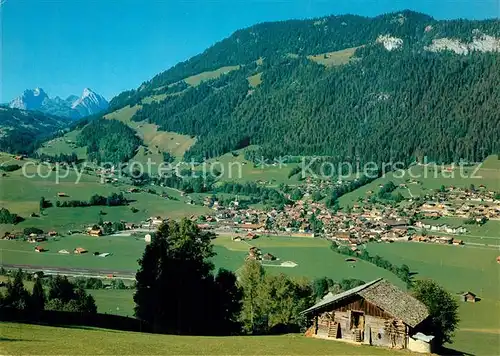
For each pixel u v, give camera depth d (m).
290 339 53.22
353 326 54.53
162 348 41.09
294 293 76.12
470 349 81.88
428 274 164.00
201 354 39.47
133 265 180.88
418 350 50.66
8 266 174.38
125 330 60.56
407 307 55.53
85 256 193.50
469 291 141.38
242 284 75.19
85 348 37.88
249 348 44.25
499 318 114.75
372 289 56.19
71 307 80.38
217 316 71.31
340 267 174.00
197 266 69.62
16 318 57.12
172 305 67.25
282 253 197.62
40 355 33.84
